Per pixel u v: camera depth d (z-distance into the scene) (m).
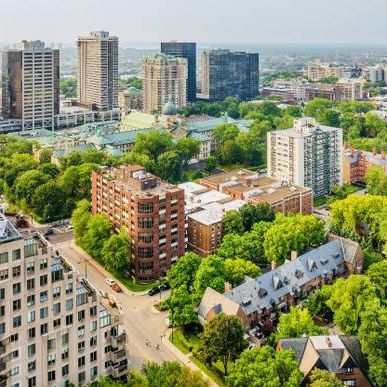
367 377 177.75
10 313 151.25
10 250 149.25
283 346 183.00
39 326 156.75
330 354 178.00
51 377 161.00
